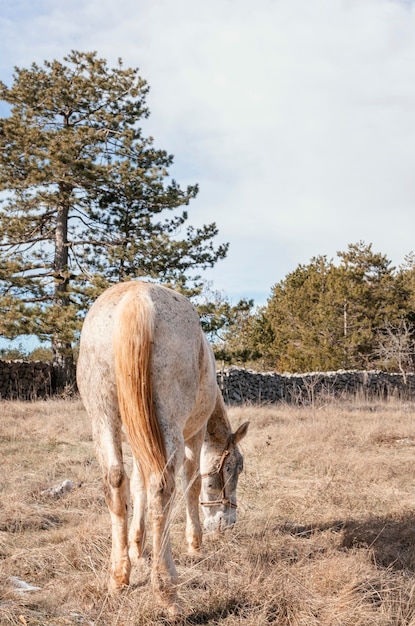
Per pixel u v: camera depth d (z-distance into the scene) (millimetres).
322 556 4309
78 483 6488
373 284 36562
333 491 6309
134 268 20344
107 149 20906
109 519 5082
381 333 33250
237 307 19125
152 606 3154
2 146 19547
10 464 7426
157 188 20391
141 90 21328
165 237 19688
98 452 3332
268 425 11797
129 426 3154
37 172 18672
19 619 3141
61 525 5105
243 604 3393
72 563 4031
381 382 25594
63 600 3465
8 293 19078
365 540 4809
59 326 17328
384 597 3518
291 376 23547
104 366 3344
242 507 5773
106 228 21344
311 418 12477
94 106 21562
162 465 3154
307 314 33656
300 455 8391
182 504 5551
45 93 20500
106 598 3240
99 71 21250
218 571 3867
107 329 3367
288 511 5797
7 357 24984
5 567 3916
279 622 3229
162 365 3293
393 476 7305
